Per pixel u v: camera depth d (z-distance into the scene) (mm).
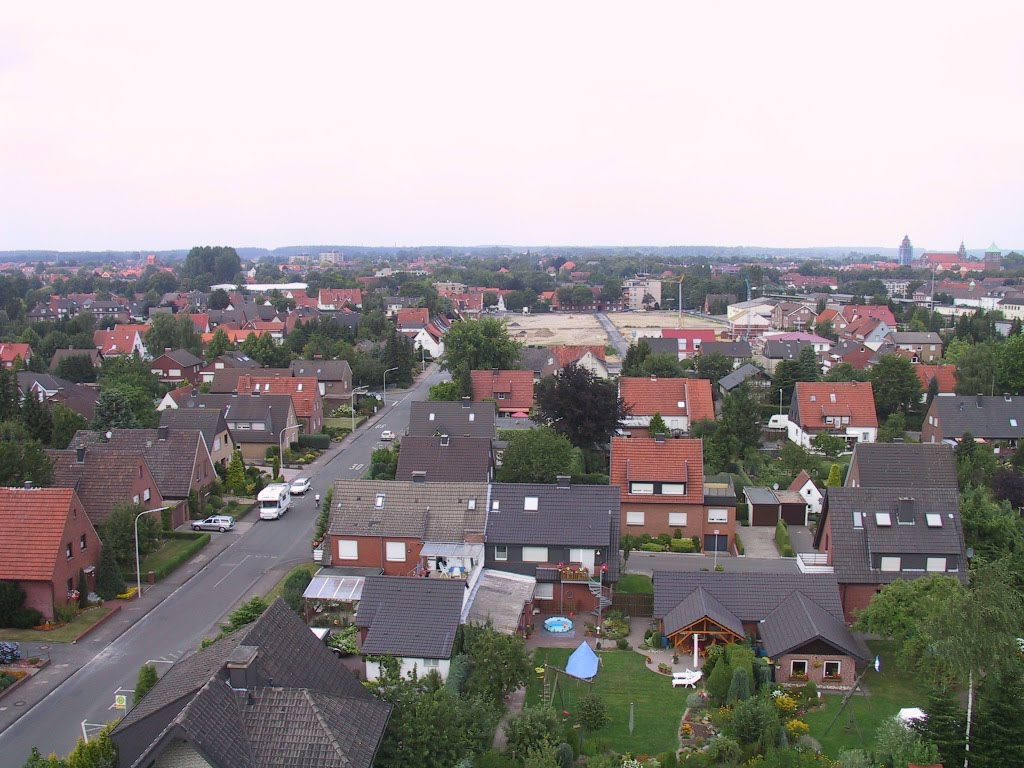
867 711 40969
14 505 51031
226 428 85625
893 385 111125
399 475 69562
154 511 62062
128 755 30172
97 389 118500
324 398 122062
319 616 50156
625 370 130500
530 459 70938
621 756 36344
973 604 35562
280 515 72188
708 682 41406
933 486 62125
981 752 34062
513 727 35688
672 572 49719
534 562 54156
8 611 48750
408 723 31391
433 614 42719
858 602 52594
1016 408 93688
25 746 37188
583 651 42625
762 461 87250
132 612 51969
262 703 28391
